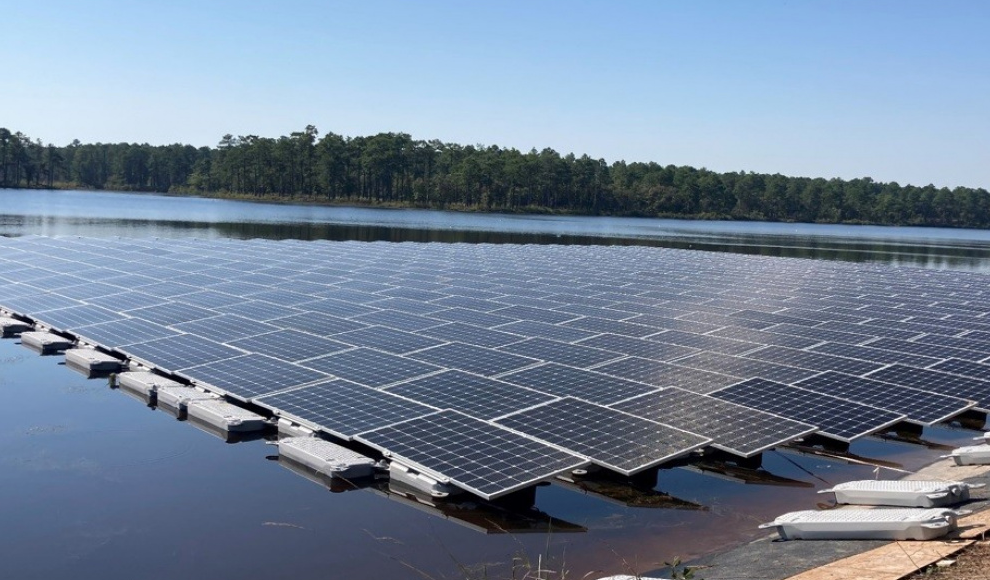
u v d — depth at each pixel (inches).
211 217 5132.9
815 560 507.5
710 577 520.7
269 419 887.1
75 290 1594.5
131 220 4458.7
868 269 2583.7
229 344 1138.0
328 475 738.2
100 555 582.6
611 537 631.8
